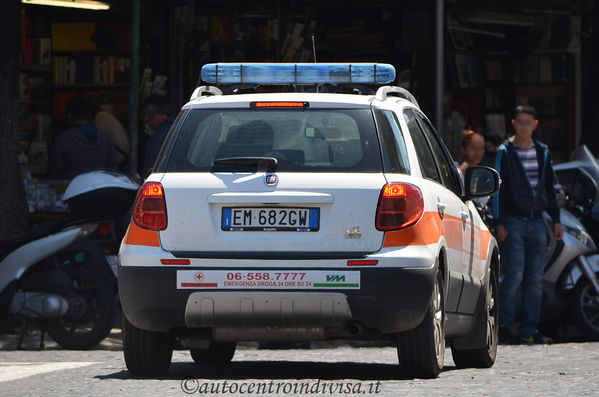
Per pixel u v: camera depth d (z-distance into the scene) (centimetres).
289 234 1941
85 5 4484
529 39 6106
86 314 3136
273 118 2023
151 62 5291
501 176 3466
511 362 2650
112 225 3253
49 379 2134
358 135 2000
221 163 1984
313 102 2031
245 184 1956
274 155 1984
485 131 6075
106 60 5312
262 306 1934
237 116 2034
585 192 3894
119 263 2000
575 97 6131
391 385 1917
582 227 3678
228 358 2528
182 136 2028
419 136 2195
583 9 6091
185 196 1967
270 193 1947
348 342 3325
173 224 1966
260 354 2884
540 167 3475
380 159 1981
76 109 4206
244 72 2230
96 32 5291
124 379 2067
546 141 6147
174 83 5331
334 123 2011
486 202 3484
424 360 2016
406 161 2023
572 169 3938
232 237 1948
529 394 1820
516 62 6144
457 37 5916
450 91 5912
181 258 1952
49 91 5300
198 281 1944
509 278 3462
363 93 2247
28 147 5188
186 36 5356
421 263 1941
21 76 5178
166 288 1953
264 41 5612
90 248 3152
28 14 5253
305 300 1927
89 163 4200
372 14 5753
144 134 5147
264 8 5606
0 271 3136
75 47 5316
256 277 1931
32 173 5169
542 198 3469
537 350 3030
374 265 1927
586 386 1961
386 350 3062
